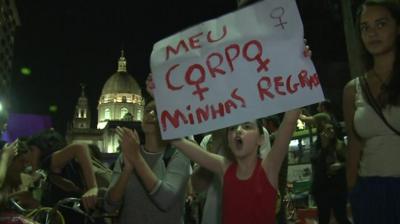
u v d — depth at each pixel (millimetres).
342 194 6328
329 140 6504
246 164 3297
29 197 4609
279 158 3227
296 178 9414
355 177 3295
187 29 3555
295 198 9164
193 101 3420
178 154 3844
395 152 2971
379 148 3021
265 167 3242
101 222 4324
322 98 3209
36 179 5492
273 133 5234
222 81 3396
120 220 3873
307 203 9000
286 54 3328
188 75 3475
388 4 3146
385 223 2932
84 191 4582
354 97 3314
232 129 3307
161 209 3611
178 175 3721
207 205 4039
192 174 4363
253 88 3326
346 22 10039
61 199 4547
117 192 3570
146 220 3752
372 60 3338
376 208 2977
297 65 3293
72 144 4387
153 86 3545
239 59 3396
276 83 3291
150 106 4016
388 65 3152
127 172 3531
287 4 3379
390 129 2984
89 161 4289
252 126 3332
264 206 3145
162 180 3736
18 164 3992
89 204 3939
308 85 3242
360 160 3268
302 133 9445
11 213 3348
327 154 6492
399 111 2969
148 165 3855
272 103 3270
